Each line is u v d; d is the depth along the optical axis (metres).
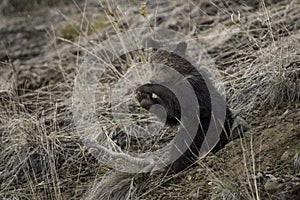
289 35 14.11
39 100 15.94
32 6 25.50
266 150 10.76
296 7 16.67
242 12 17.92
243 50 15.04
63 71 16.86
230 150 11.23
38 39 22.05
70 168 12.95
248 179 9.68
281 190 9.73
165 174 11.46
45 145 13.40
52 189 12.42
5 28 23.56
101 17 21.88
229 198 9.92
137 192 11.38
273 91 12.35
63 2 25.30
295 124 11.27
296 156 10.14
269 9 17.20
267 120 11.86
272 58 13.37
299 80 12.32
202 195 10.41
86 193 12.01
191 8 19.38
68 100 15.25
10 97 14.95
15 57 20.34
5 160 13.62
